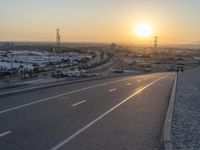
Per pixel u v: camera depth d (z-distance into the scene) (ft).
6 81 171.53
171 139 32.94
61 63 459.32
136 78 173.17
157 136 34.99
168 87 112.06
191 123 43.78
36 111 50.14
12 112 48.62
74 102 63.10
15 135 33.94
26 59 540.11
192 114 52.31
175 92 89.10
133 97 76.33
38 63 449.89
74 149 29.04
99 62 451.94
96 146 30.25
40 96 72.18
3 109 51.44
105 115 48.26
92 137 33.83
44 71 323.78
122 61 508.94
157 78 175.11
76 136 34.12
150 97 77.51
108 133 35.99
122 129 38.37
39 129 37.01
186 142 32.35
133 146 30.55
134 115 49.26
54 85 102.47
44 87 93.66
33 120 42.39
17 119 42.83
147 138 33.94
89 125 40.16
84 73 269.85
